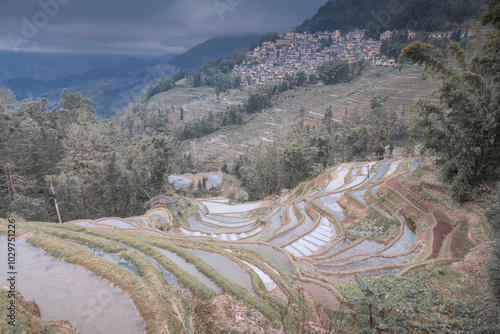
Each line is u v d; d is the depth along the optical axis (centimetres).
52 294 968
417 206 2914
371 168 5206
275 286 1538
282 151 6050
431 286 1590
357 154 7162
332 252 2464
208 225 4375
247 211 5338
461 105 2469
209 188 7431
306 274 1908
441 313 1392
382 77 15600
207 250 1798
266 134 12762
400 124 8869
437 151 2802
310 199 4166
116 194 4516
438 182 2908
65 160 4409
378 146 7125
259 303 1195
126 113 14788
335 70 17512
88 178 4309
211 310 1080
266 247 2394
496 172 2392
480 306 1393
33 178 4384
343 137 7562
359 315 1367
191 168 8875
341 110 12644
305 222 3528
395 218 2855
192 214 4884
